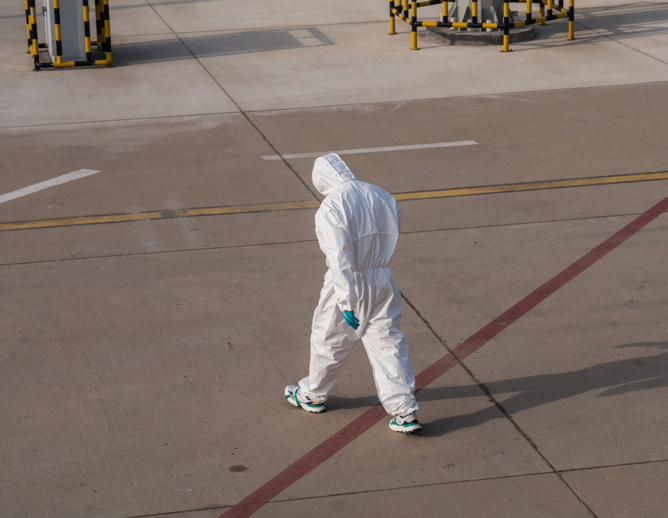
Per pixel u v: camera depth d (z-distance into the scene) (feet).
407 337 47.44
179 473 36.73
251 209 64.95
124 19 129.18
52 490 35.76
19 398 42.22
